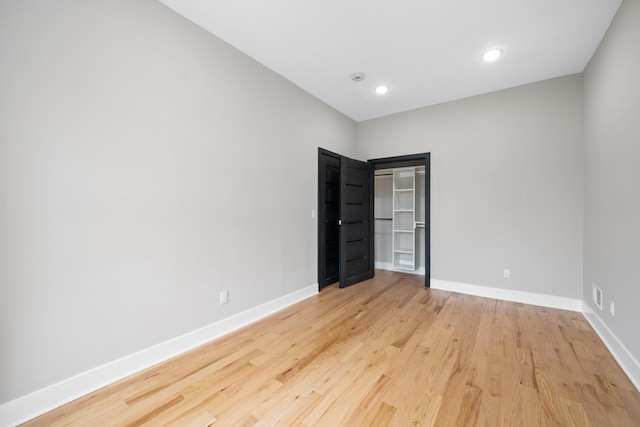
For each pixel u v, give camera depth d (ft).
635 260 5.68
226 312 7.99
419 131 12.98
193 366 6.22
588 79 8.89
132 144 5.96
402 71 9.69
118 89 5.74
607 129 7.25
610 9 6.59
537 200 10.29
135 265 6.03
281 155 10.02
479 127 11.46
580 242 9.55
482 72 9.70
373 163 14.52
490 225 11.21
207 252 7.49
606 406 4.88
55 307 4.94
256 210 8.99
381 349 6.95
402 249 16.96
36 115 4.72
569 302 9.71
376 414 4.71
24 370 4.62
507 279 10.85
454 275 12.03
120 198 5.78
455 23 7.20
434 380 5.65
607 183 7.23
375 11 6.77
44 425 4.50
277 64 9.25
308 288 11.37
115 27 5.68
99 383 5.44
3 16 4.40
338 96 11.78
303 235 11.14
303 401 5.05
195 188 7.20
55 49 4.91
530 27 7.32
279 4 6.52
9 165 4.47
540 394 5.20
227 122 8.02
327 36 7.79
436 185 12.44
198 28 7.26
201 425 4.49
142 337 6.15
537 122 10.31
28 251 4.66
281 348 7.04
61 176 5.00
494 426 4.42
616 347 6.48
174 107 6.73
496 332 7.91
